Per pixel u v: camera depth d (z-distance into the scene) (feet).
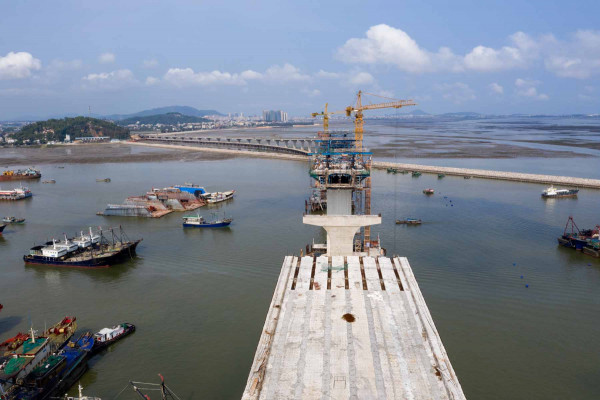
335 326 150.61
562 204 531.50
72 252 367.04
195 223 457.27
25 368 192.03
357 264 201.36
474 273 311.06
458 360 207.72
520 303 265.13
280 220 481.05
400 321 153.69
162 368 207.31
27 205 589.73
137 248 392.47
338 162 386.73
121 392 192.24
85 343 219.00
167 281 311.47
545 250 361.71
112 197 637.71
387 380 123.75
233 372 202.69
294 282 186.70
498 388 188.44
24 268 350.02
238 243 397.60
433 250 361.30
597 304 264.72
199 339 231.09
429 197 583.17
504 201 552.00
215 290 292.40
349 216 266.36
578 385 190.60
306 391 120.16
